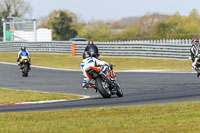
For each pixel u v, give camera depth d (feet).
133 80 145.89
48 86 138.21
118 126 57.16
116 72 189.98
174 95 97.04
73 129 56.18
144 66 222.28
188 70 185.26
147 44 254.27
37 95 108.47
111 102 88.94
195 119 59.93
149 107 74.08
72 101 95.09
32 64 259.80
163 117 63.00
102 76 94.99
